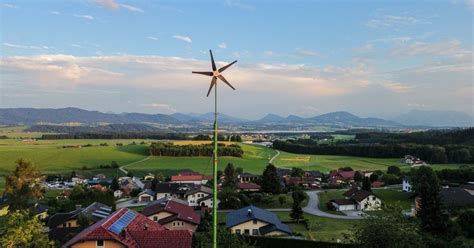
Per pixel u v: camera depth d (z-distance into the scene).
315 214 100.50
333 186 146.75
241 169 173.88
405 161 197.00
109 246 40.44
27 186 85.12
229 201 111.75
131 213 51.84
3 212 92.06
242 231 73.75
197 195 119.75
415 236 38.03
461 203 95.94
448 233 65.69
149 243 41.56
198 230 76.12
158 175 166.88
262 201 113.88
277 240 66.25
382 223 37.03
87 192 121.88
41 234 36.44
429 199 68.56
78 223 76.75
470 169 137.00
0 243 33.09
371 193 107.69
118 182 155.88
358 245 38.75
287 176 161.50
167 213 77.31
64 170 186.25
